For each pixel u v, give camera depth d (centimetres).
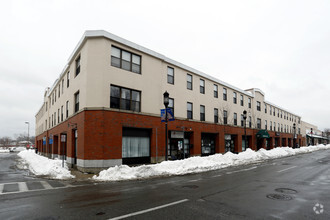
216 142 2623
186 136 2233
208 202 663
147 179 1123
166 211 577
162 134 1850
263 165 1802
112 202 670
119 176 1159
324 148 5550
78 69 1756
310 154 3316
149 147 1783
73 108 1762
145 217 530
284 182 1010
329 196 740
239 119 3142
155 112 1825
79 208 611
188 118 2220
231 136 2953
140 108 1719
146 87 1773
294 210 584
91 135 1427
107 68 1516
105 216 541
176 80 2109
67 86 2052
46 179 1156
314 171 1397
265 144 3784
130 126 1592
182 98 2152
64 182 1059
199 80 2425
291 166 1706
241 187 895
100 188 898
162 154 1823
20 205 647
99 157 1405
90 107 1454
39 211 587
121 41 1608
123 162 1594
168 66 2048
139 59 1769
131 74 1669
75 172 1416
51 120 2927
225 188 876
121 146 1518
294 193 784
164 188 884
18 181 1098
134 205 634
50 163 1511
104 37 1523
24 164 2059
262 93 3897
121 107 1594
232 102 3016
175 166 1412
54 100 2741
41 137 3909
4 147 9188
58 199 716
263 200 686
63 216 544
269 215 544
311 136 6675
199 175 1258
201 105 2422
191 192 805
